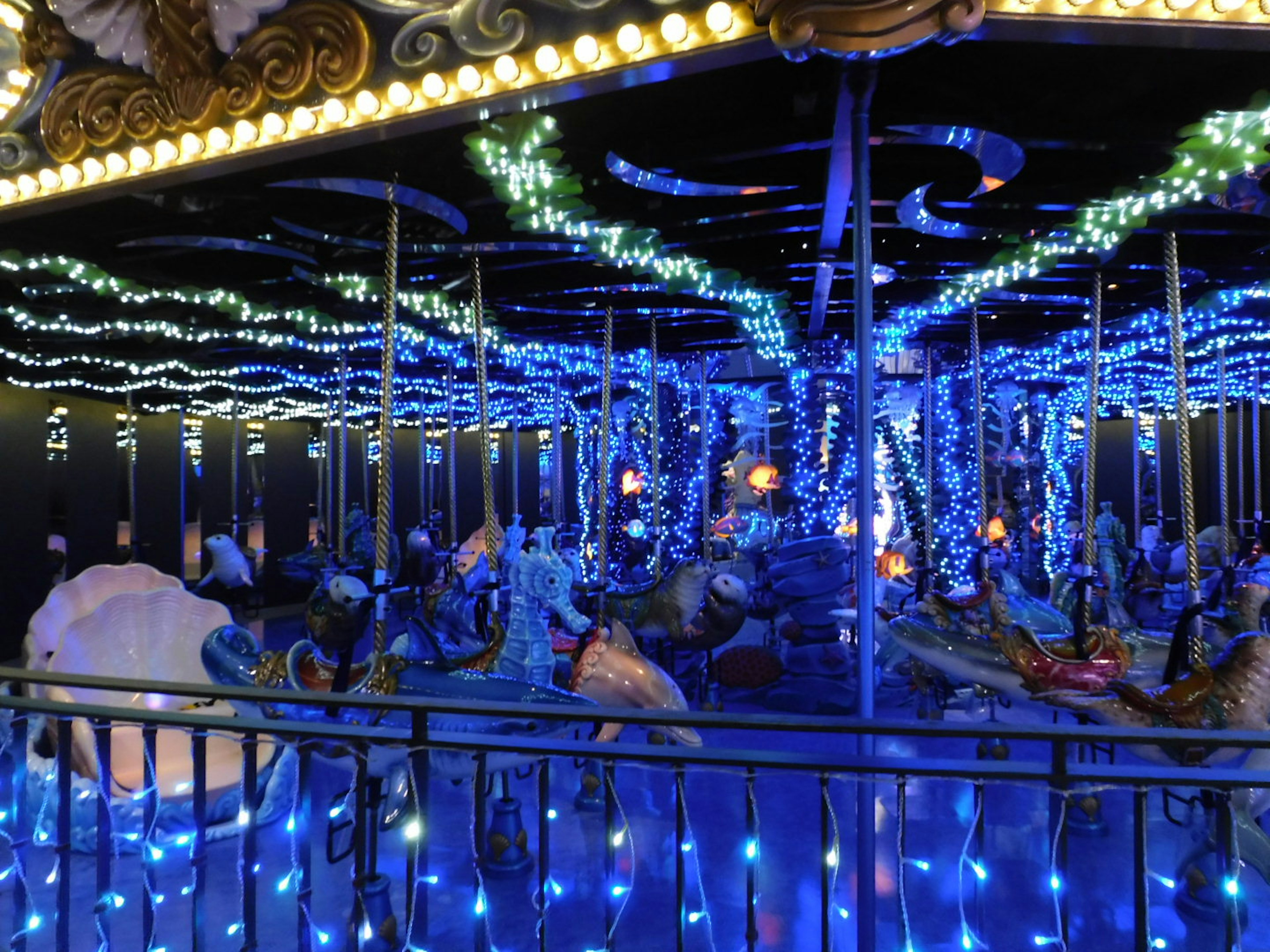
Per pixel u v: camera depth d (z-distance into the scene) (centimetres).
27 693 503
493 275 515
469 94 248
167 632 568
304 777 256
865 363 293
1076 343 722
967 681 443
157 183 309
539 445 1553
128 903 379
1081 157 357
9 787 314
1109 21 198
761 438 992
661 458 947
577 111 315
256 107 279
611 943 237
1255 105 293
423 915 319
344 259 472
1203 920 352
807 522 819
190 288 515
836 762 219
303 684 378
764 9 208
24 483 909
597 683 466
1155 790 484
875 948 319
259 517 1469
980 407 588
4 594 877
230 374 866
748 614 959
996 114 303
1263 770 208
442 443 1489
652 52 224
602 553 519
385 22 256
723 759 224
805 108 292
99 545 1041
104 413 1050
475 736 245
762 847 423
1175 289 411
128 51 296
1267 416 1218
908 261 485
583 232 394
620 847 427
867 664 298
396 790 356
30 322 581
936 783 509
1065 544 1043
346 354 704
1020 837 435
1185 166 338
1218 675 355
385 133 268
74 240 445
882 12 202
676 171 357
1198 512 1295
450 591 674
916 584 688
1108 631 414
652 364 601
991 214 414
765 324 633
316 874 405
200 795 261
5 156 324
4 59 316
